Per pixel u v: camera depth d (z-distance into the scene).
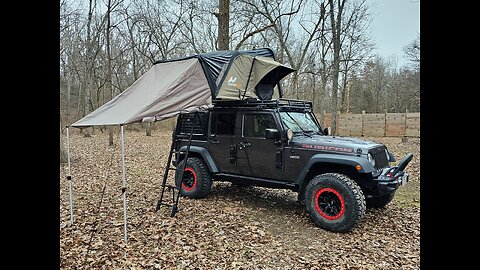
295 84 15.34
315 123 6.36
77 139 19.03
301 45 18.92
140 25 20.16
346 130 18.81
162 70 5.87
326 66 16.77
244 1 12.19
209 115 6.24
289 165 5.23
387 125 17.73
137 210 5.61
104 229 4.73
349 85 28.47
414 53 20.88
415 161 10.08
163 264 3.72
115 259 3.82
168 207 5.81
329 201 4.83
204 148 6.27
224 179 6.09
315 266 3.73
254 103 5.77
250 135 5.70
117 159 11.43
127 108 5.10
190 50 21.53
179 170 6.45
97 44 17.22
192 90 5.31
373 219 5.27
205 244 4.26
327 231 4.78
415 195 6.62
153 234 4.55
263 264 3.77
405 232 4.75
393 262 3.83
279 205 6.04
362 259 3.91
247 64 6.11
